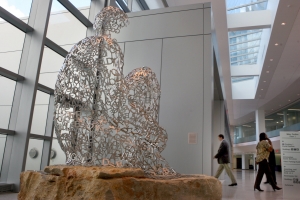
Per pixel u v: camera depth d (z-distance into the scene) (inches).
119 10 136.9
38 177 100.0
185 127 206.5
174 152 203.9
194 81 213.6
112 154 112.0
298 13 322.0
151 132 121.4
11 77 183.2
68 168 97.3
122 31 240.7
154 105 132.5
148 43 232.2
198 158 199.0
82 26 259.8
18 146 179.2
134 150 114.1
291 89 620.1
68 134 111.1
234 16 383.9
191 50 220.8
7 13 176.6
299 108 730.8
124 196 88.4
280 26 353.4
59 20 231.9
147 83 131.7
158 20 235.0
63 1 230.5
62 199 91.7
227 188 254.4
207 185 110.8
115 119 114.9
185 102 211.0
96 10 273.1
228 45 429.4
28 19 199.0
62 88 112.6
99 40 117.0
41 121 211.6
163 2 326.0
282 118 861.8
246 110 890.7
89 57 114.9
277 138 769.6
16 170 176.2
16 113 185.2
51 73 220.8
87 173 92.2
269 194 213.8
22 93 186.9
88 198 86.6
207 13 225.6
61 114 112.9
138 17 241.0
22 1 194.7
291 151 207.9
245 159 1229.1
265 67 491.8
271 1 359.6
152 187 95.7
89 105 112.7
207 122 203.3
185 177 114.7
